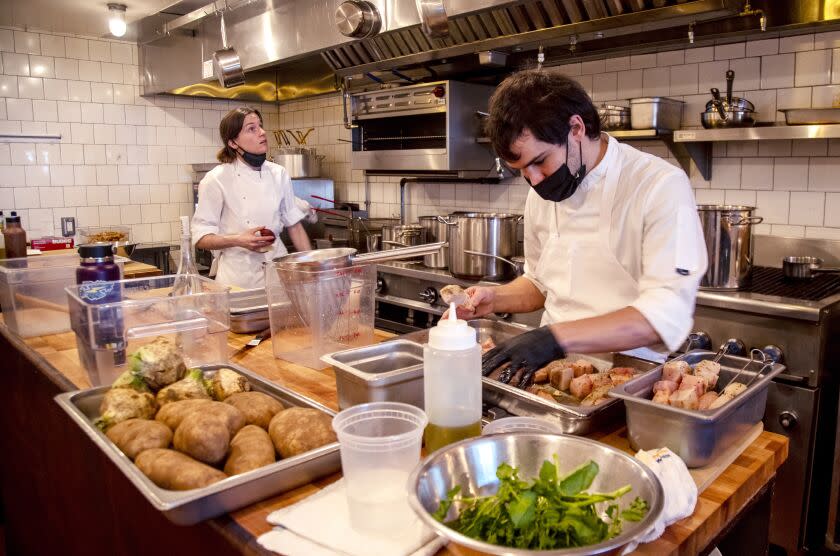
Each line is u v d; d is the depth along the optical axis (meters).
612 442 1.32
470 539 0.77
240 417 1.28
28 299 2.25
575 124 1.57
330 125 5.50
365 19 3.33
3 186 4.88
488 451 1.05
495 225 3.33
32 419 2.12
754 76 3.00
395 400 1.38
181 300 1.79
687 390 1.28
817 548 2.58
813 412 2.33
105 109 5.27
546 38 2.97
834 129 2.46
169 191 5.67
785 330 2.37
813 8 2.62
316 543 0.98
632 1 2.67
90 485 1.66
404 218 4.86
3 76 4.81
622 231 1.74
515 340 1.48
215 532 1.07
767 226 3.05
